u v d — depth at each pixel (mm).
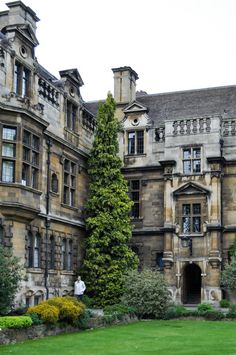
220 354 18922
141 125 45688
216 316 33469
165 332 26406
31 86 33781
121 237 39750
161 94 50406
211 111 46531
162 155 44656
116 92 49500
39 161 33250
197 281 44094
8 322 22281
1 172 30312
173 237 42062
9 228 30266
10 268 27531
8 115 30812
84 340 23078
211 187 41656
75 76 41000
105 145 41625
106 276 38969
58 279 36625
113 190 40875
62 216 37750
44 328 24531
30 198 31469
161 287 34562
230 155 42844
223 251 41562
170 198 42562
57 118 37719
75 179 40312
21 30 32781
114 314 30922
